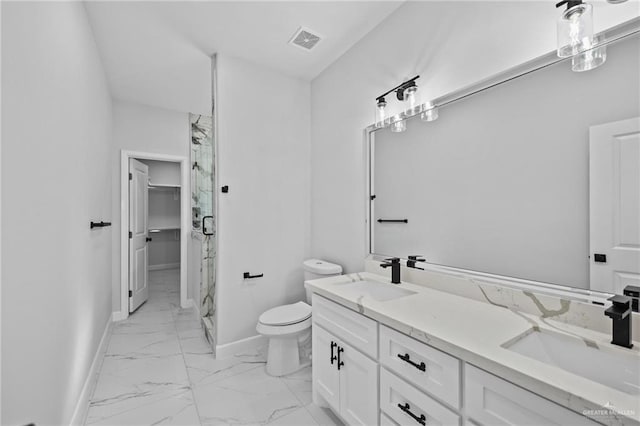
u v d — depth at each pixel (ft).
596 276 3.56
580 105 3.70
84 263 5.94
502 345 3.15
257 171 8.69
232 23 6.84
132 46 7.68
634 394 2.77
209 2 6.14
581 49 3.43
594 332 3.41
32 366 3.35
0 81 2.68
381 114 6.50
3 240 2.74
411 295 5.04
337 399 5.21
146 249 13.32
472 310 4.26
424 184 5.86
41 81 3.64
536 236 4.14
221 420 5.51
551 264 3.98
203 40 7.50
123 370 7.29
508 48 4.44
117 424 5.40
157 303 13.10
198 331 9.86
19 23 3.05
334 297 5.24
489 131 4.73
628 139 3.32
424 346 3.59
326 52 8.13
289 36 7.39
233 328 8.23
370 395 4.45
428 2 5.74
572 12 3.39
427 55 5.76
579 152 3.71
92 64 6.91
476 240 4.92
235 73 8.30
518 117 4.34
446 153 5.42
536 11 4.12
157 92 10.57
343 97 8.20
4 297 2.76
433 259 5.67
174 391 6.41
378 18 6.77
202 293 10.11
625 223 3.34
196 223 12.95
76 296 5.26
